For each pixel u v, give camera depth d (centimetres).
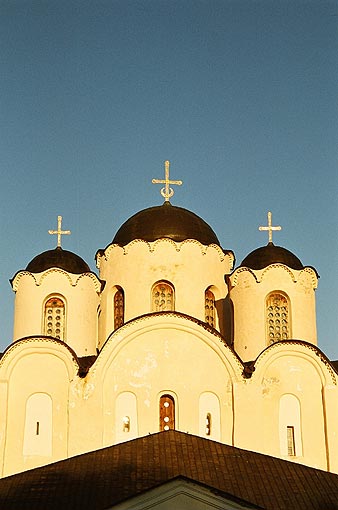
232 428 4328
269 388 4403
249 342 4684
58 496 3566
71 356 4403
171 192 5322
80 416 4309
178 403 4350
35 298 4741
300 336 4684
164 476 3644
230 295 4844
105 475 3684
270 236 5078
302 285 4766
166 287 4844
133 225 5069
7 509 3506
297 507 3541
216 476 3688
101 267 5019
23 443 4297
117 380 4366
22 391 4362
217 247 4969
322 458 4334
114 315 4897
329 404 4394
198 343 4434
